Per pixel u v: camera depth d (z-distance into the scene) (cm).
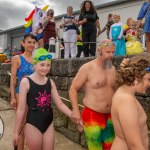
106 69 330
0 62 1029
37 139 324
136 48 567
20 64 410
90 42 704
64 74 612
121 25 589
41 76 333
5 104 818
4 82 898
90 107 329
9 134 596
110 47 320
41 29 798
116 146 214
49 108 336
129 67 215
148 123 405
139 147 195
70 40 768
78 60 572
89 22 720
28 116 328
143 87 214
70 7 771
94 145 329
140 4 988
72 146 546
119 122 209
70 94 342
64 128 599
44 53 326
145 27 497
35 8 825
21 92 328
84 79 334
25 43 413
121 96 210
